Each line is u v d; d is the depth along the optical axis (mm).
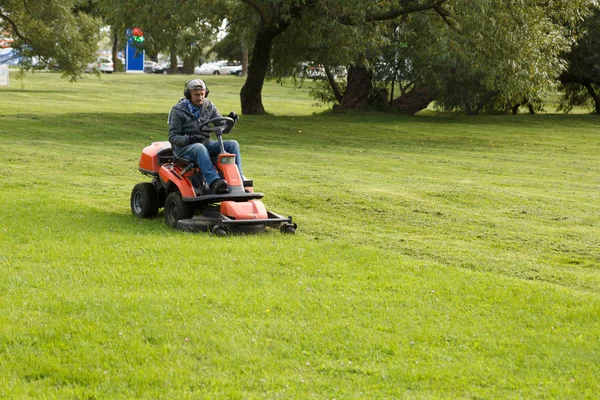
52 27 40656
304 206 13555
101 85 61406
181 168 11633
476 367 6254
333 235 11492
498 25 26906
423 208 13578
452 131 31688
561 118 38969
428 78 35812
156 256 9461
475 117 38594
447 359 6418
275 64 36812
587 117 39812
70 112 33719
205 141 11602
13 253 9492
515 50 27219
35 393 5648
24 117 29328
